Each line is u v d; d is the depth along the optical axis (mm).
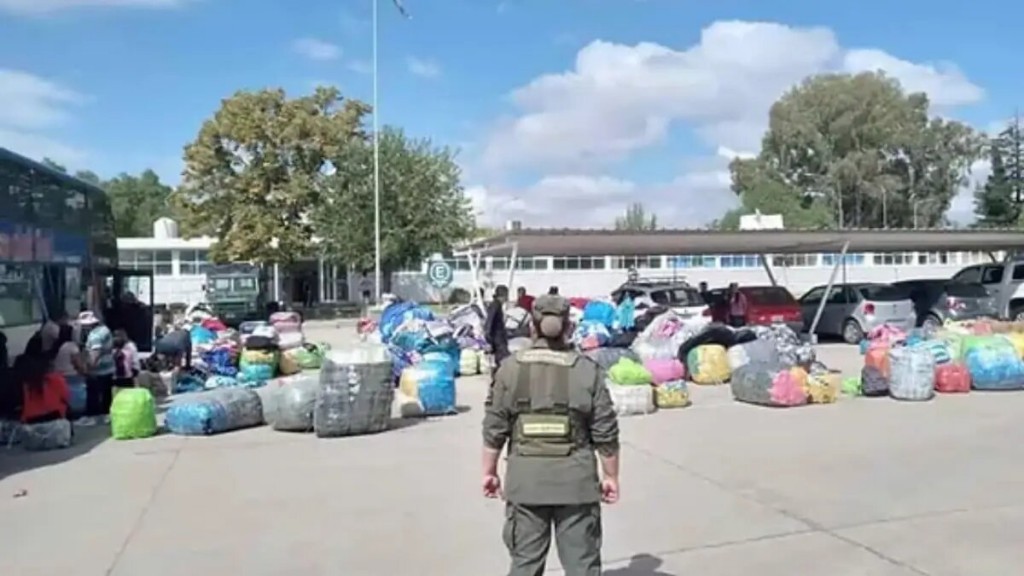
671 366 13086
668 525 6762
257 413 12242
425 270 48062
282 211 47125
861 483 7922
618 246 20562
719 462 8984
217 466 9555
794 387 12641
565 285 43062
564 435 4324
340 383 11203
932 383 13125
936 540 6219
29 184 14234
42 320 14656
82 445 11133
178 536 6848
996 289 23938
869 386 13398
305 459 9812
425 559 6121
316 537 6715
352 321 40031
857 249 23734
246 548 6480
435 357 14602
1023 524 6566
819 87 72625
